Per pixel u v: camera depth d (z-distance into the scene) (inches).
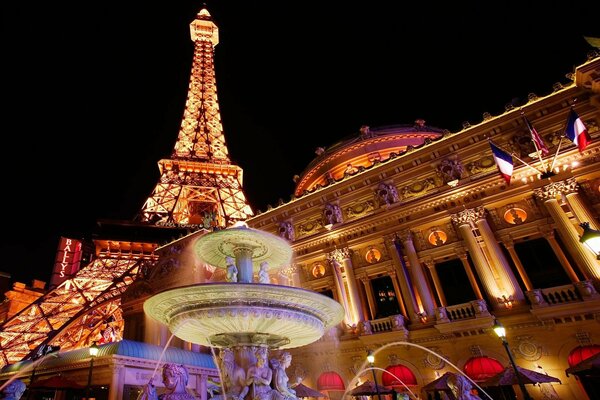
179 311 415.5
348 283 1188.5
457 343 950.4
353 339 1090.7
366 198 1267.2
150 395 402.9
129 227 2349.9
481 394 866.1
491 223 1050.7
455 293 1046.4
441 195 1108.5
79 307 2122.3
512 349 881.5
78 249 3102.9
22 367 1139.9
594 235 344.5
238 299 398.9
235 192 3228.3
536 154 985.5
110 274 2283.5
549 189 964.6
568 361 810.2
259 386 407.5
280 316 407.8
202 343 484.7
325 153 1768.0
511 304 917.8
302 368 1140.5
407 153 1213.1
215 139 4001.0
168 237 2352.4
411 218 1150.3
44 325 2073.1
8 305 2677.2
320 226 1323.8
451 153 1146.7
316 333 468.4
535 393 822.5
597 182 930.1
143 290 1659.7
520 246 1002.1
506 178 922.1
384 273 1166.3
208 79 4741.6
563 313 835.4
